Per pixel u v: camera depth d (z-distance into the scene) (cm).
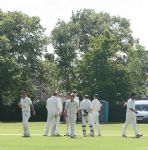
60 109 4119
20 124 6931
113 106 9162
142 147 3012
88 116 4125
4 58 9450
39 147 2945
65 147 2961
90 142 3372
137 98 11556
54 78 10925
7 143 3241
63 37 12038
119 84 9381
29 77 10306
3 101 9694
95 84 9375
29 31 10356
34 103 9481
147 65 12238
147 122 7469
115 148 2923
